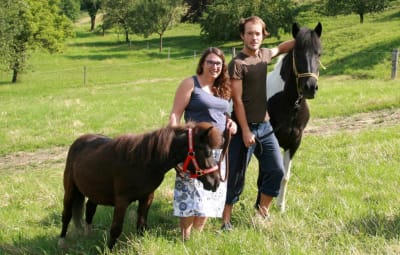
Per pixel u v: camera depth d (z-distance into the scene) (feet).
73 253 19.69
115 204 18.45
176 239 18.80
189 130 17.16
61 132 51.26
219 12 164.76
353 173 27.81
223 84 18.71
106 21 204.33
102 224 22.77
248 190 25.99
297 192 25.21
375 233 18.40
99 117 57.88
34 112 63.82
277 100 22.39
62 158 42.63
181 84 18.58
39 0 131.54
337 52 104.01
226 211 20.51
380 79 78.48
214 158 18.04
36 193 29.71
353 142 36.52
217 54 18.17
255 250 17.03
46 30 129.29
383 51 97.25
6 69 116.98
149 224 21.98
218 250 17.29
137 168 17.75
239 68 19.31
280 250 16.80
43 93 104.53
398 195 23.17
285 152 23.26
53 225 23.56
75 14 293.02
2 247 20.51
